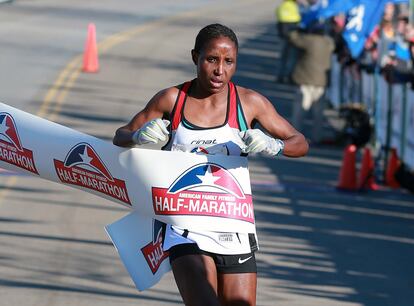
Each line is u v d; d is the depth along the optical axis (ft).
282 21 125.39
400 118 77.66
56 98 105.19
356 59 94.32
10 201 61.41
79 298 42.78
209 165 30.07
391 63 77.71
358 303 44.55
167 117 30.22
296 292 45.68
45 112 96.53
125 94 110.52
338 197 69.21
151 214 30.63
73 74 122.72
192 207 30.12
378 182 75.10
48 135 31.71
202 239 29.84
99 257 49.73
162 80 122.31
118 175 30.83
